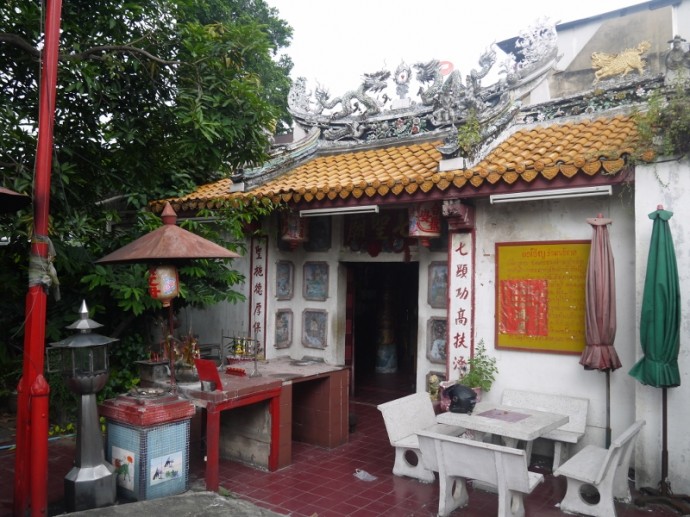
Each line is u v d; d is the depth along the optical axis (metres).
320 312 8.82
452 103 8.35
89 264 7.25
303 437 7.14
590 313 5.57
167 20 6.36
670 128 5.16
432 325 7.67
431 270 7.71
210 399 5.43
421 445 5.21
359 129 9.33
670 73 5.57
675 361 5.00
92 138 6.70
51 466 6.12
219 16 11.45
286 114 13.42
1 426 7.48
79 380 4.56
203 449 6.88
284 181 8.52
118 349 8.09
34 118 6.04
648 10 9.84
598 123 7.07
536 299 6.43
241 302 9.05
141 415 4.83
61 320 7.20
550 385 6.30
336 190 7.05
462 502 5.21
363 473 6.07
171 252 5.09
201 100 6.01
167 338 6.15
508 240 6.65
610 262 5.55
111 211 7.79
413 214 7.00
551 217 6.38
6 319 7.05
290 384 6.38
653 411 5.33
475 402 5.87
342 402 7.15
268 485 5.73
